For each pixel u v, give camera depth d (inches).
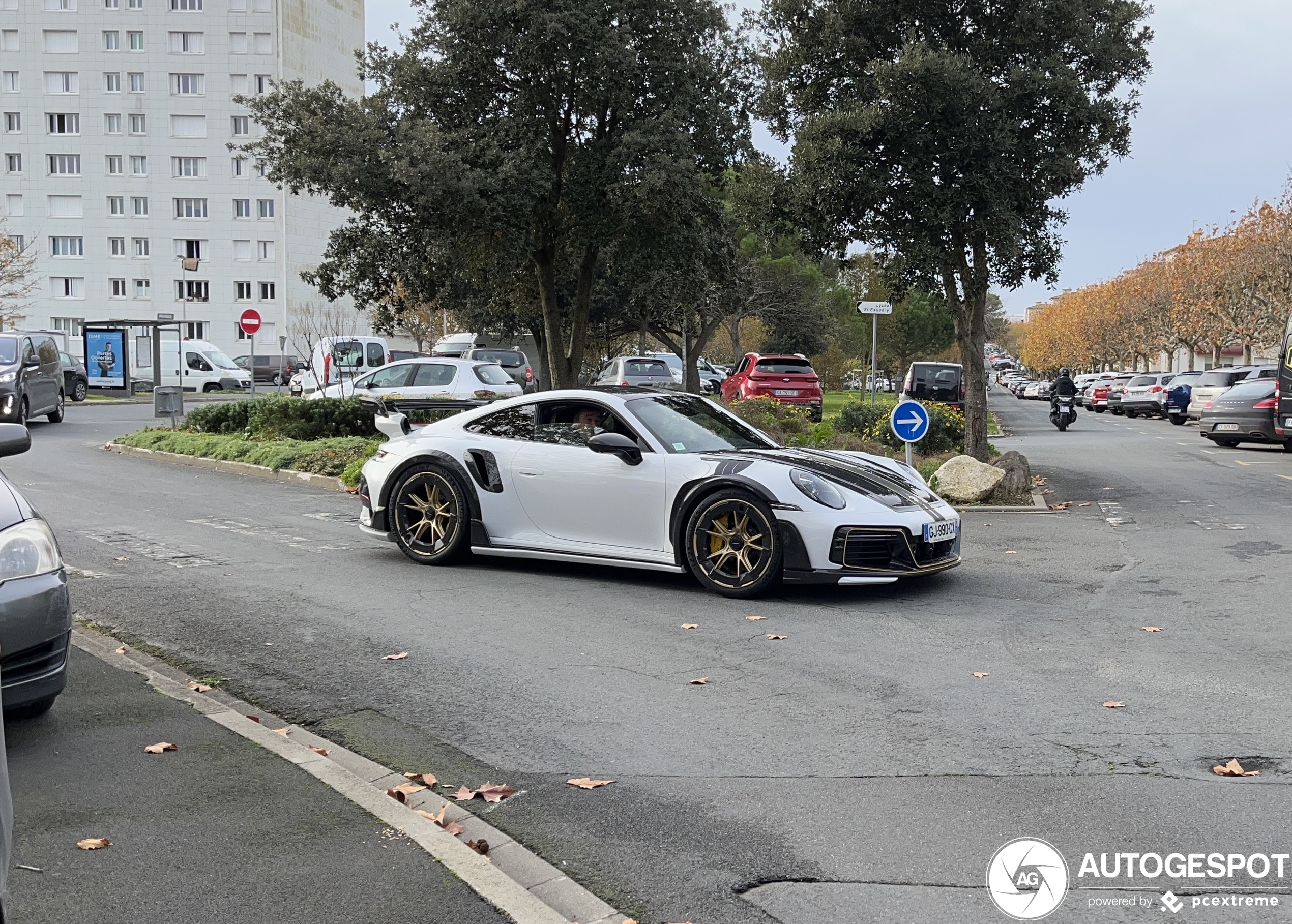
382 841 135.9
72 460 655.8
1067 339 3499.0
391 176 644.1
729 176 742.5
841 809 149.8
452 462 324.2
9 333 910.4
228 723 181.3
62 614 173.2
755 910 122.6
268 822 141.5
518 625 256.2
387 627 254.5
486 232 696.4
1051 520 446.9
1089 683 207.6
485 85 703.7
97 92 2768.2
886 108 535.8
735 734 180.9
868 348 2407.7
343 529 408.5
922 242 541.3
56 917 116.3
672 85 690.8
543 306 768.3
